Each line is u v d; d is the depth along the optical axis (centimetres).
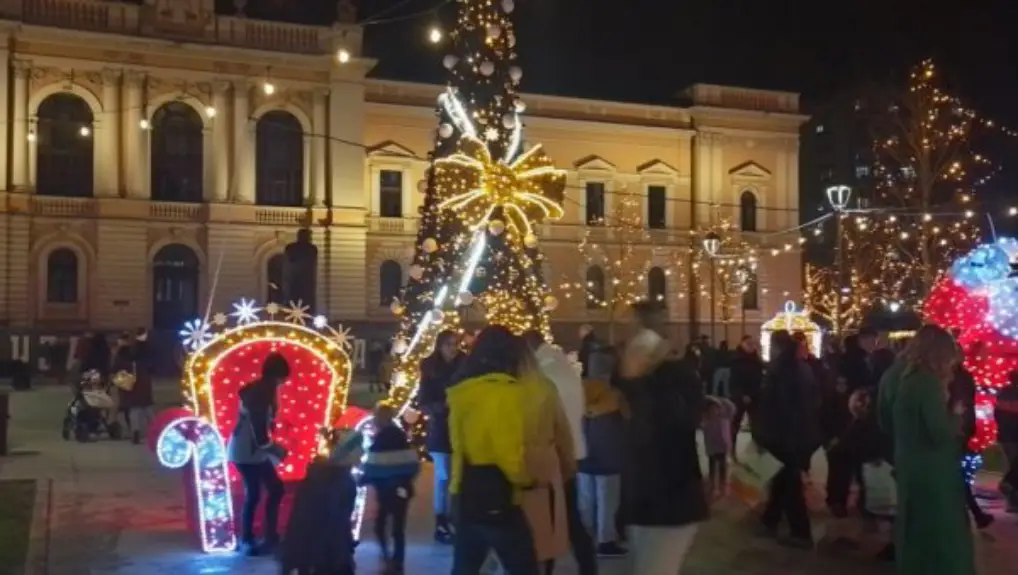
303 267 1948
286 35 4566
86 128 4253
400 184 4875
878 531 1143
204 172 4488
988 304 1447
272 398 1003
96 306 4291
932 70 4497
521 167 1717
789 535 1078
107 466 1706
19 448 1964
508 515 605
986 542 1077
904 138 6169
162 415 1095
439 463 1055
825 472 1636
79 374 2277
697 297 5372
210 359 1060
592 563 793
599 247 5238
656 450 675
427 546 1058
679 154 5409
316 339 1098
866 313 4922
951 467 730
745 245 5434
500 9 1769
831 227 6228
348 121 4653
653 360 688
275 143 4616
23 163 4169
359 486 956
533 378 637
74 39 4219
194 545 1070
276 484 1009
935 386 728
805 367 1068
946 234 4659
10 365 3928
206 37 4428
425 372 1073
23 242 4172
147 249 4391
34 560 977
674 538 671
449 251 1698
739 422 1582
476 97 1744
